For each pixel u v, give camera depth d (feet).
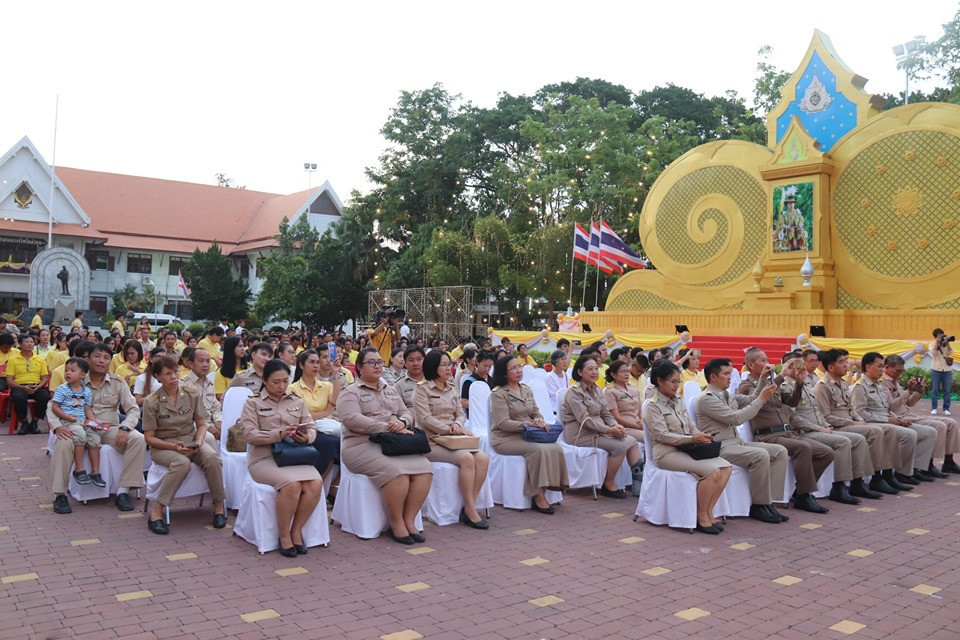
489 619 16.21
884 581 19.24
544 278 107.24
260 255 175.63
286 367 22.49
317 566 19.80
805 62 79.61
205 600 16.97
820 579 19.34
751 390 28.76
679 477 24.29
